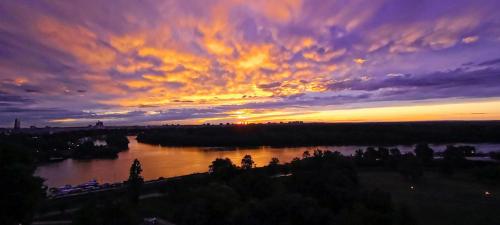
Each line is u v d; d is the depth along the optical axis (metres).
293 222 65.50
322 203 82.00
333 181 89.25
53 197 101.50
